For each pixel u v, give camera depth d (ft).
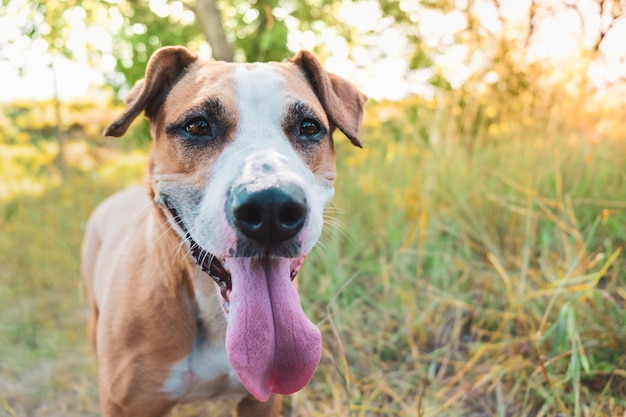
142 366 1.36
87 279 2.01
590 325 1.70
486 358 1.82
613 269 2.04
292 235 1.11
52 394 1.95
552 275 1.87
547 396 1.53
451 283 2.12
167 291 1.34
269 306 1.21
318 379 1.86
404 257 2.22
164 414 1.43
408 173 2.62
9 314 2.50
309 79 1.50
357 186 2.67
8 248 3.13
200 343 1.39
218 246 1.14
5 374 2.07
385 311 2.05
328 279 2.17
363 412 1.62
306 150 1.34
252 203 1.06
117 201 1.99
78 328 2.38
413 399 1.73
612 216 2.18
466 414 1.64
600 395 1.52
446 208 2.34
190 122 1.29
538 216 2.07
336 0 3.52
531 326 1.79
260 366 1.17
